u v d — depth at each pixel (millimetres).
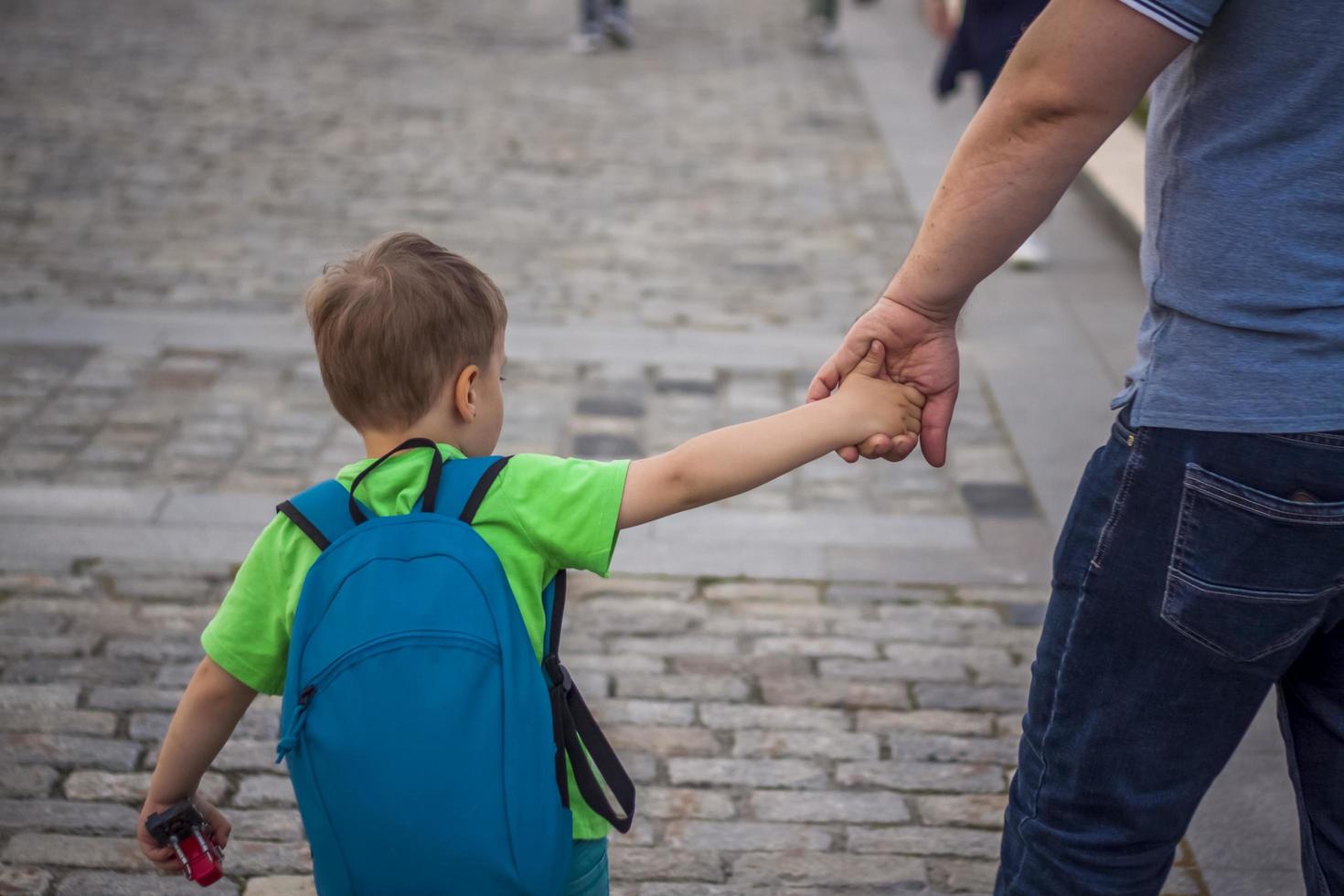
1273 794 2811
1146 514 1592
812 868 2637
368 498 1653
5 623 3381
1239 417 1508
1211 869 2607
